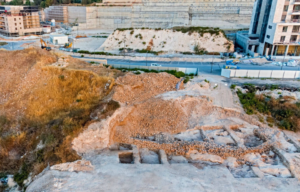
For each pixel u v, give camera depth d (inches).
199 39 2374.5
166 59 2090.3
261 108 1202.0
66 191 693.3
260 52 2241.6
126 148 943.0
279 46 2121.1
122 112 1047.6
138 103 1121.4
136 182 738.8
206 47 2329.0
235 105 1209.4
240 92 1317.7
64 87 1206.3
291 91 1352.1
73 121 949.2
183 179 768.3
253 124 1114.1
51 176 749.3
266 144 969.5
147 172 788.0
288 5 1980.8
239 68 1726.1
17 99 1165.7
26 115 1074.1
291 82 1488.7
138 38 2475.4
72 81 1235.9
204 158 900.0
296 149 957.8
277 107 1200.2
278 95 1300.4
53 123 971.9
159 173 788.6
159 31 2485.2
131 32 2522.1
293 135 1056.2
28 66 1337.4
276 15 2012.8
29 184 766.5
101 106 1049.5
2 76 1289.4
